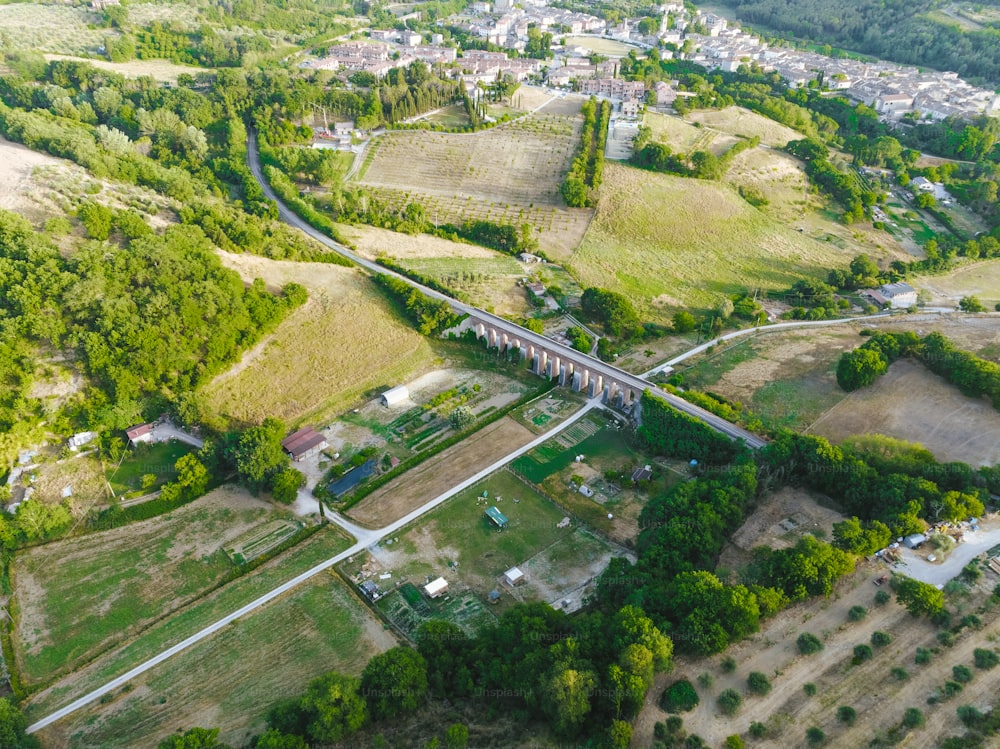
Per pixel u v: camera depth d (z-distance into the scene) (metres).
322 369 168.00
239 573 119.00
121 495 133.50
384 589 115.69
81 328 147.88
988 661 86.19
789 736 80.44
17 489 132.88
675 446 144.38
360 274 199.75
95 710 96.94
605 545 124.81
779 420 149.12
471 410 161.50
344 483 138.50
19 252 154.12
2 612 112.25
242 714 95.56
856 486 119.94
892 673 86.94
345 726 86.00
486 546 124.88
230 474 139.38
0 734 88.44
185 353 154.12
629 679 83.50
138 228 172.12
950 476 118.31
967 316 193.00
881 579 101.19
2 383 141.00
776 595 95.75
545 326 192.50
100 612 112.62
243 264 186.88
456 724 86.00
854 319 194.88
